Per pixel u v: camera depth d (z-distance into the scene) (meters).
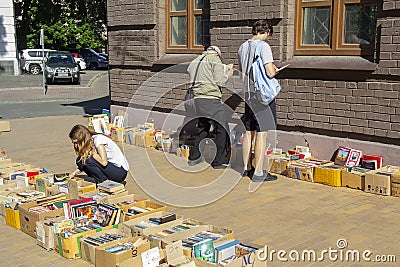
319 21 7.39
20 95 21.03
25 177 6.20
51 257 4.52
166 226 4.66
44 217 4.94
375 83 6.59
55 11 41.97
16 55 30.34
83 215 5.03
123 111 10.63
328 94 7.11
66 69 27.14
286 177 6.98
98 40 45.12
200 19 9.16
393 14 6.36
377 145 6.64
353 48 7.00
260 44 6.70
